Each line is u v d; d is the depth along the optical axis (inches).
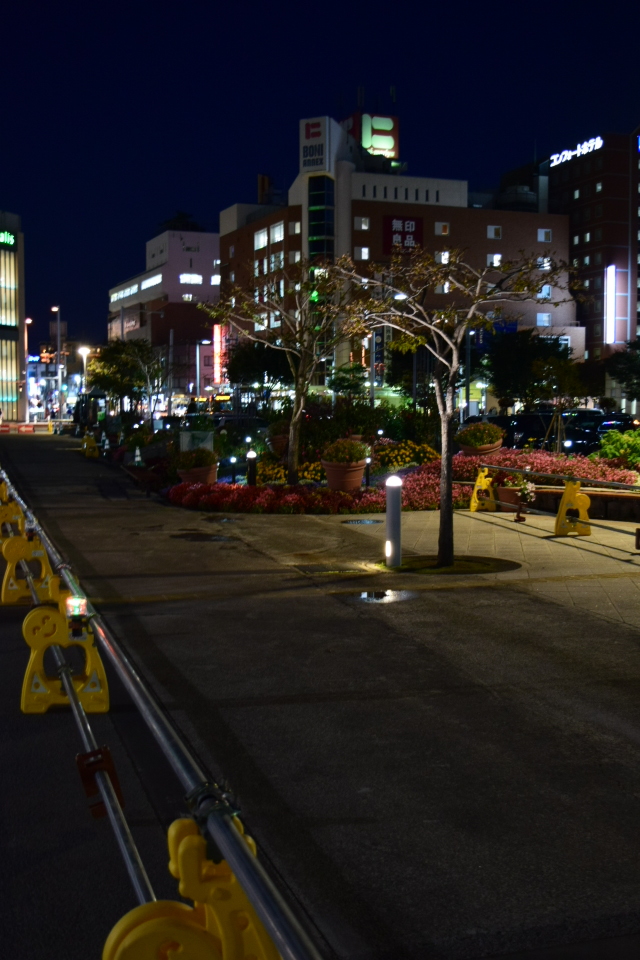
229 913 88.5
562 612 353.4
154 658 295.4
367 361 2628.0
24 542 389.7
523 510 612.1
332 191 3636.8
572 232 4557.1
